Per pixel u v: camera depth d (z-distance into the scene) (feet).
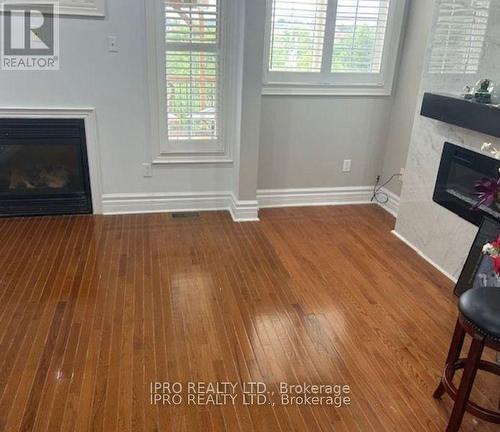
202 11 10.91
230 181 12.72
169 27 10.91
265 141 12.69
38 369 6.63
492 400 6.46
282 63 12.10
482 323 5.10
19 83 10.71
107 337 7.38
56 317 7.82
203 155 12.29
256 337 7.55
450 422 5.62
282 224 12.17
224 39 11.25
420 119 10.47
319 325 7.95
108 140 11.60
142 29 10.76
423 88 10.34
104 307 8.16
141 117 11.56
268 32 11.68
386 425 5.97
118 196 12.18
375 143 13.51
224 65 11.49
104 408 6.01
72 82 10.92
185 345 7.28
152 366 6.79
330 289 9.12
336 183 13.73
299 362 7.04
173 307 8.26
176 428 5.78
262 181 13.14
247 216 12.30
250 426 5.86
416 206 10.85
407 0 12.00
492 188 6.97
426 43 11.07
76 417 5.86
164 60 11.15
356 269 9.94
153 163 12.05
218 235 11.32
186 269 9.61
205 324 7.82
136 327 7.66
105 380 6.48
